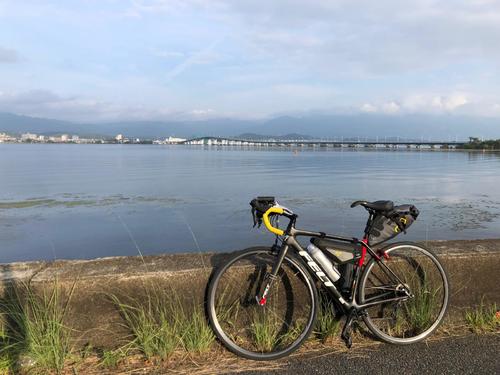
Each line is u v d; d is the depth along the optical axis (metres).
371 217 3.59
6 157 100.88
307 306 3.66
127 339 3.38
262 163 83.31
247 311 3.57
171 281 3.44
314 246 3.38
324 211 21.73
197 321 3.43
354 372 3.11
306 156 139.38
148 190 31.97
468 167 73.56
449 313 3.94
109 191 31.25
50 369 3.10
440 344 3.55
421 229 17.16
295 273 3.53
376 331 3.52
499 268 4.02
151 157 108.56
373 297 3.53
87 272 3.41
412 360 3.29
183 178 43.88
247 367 3.19
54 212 21.62
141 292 3.41
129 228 17.64
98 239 15.81
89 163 75.69
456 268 3.94
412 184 39.19
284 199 26.86
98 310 3.35
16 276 3.33
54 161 82.19
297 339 3.37
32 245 14.98
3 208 22.89
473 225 17.97
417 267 3.78
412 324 3.72
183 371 3.13
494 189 34.56
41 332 3.16
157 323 3.44
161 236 16.30
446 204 24.94
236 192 30.97
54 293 3.23
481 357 3.33
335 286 3.41
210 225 18.22
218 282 3.42
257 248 3.39
